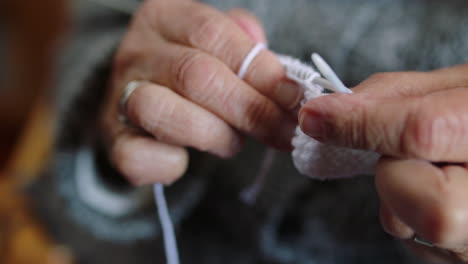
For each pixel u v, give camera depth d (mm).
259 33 369
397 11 417
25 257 556
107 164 421
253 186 375
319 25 430
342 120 274
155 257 522
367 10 422
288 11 464
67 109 413
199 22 341
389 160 273
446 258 313
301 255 450
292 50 434
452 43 391
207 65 319
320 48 419
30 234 568
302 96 319
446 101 265
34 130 704
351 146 278
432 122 261
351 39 412
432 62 393
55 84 534
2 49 971
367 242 431
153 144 337
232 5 487
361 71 402
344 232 430
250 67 326
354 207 413
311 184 416
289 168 395
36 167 613
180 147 340
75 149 416
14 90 978
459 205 253
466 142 262
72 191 415
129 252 532
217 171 477
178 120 321
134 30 373
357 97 278
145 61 348
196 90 318
